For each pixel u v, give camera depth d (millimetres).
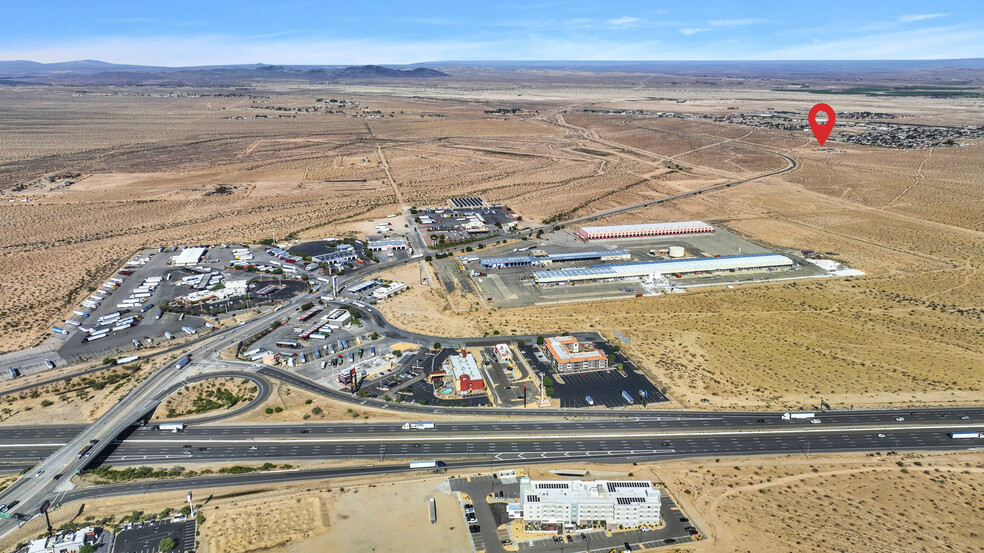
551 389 149875
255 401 147250
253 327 185250
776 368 161875
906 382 154500
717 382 155375
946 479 119875
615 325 187250
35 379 158125
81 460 124188
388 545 103312
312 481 119750
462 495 115625
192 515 109688
